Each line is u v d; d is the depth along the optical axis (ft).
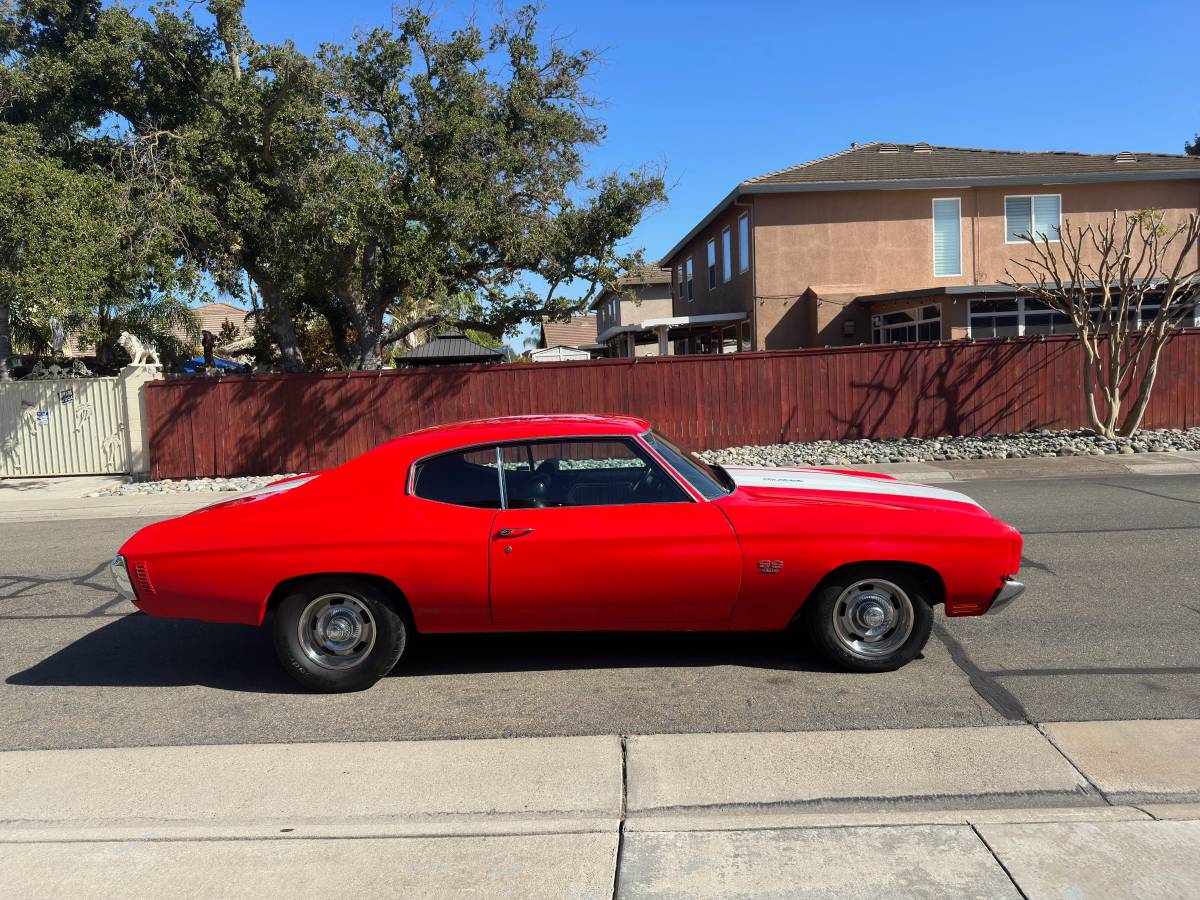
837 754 12.71
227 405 52.95
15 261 46.62
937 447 48.96
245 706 15.64
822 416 53.47
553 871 9.95
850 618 15.97
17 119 60.70
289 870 10.15
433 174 55.06
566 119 57.93
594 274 57.52
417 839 10.74
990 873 9.61
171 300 70.54
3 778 12.84
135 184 55.52
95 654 19.04
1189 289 54.70
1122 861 9.75
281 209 56.90
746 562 15.42
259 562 15.53
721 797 11.58
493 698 15.52
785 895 9.35
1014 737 13.11
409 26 54.34
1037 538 27.43
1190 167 78.79
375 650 15.81
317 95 54.29
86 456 55.06
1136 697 14.57
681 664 16.89
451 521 15.60
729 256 87.61
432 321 63.31
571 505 15.93
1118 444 47.57
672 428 53.11
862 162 83.56
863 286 78.59
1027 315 78.69
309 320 78.38
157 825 11.32
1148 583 21.68
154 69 62.13
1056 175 77.10
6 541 35.42
